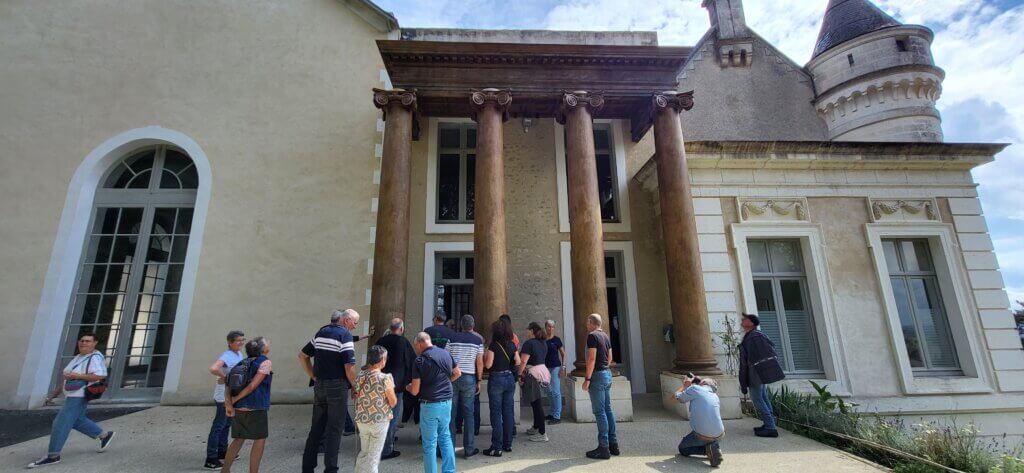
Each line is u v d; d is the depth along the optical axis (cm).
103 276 873
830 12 1475
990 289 866
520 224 961
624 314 935
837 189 893
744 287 824
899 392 796
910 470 451
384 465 464
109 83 937
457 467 457
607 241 958
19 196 870
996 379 816
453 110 915
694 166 878
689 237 754
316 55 985
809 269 859
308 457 409
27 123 905
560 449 522
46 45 948
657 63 836
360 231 893
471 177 998
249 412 402
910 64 1232
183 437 589
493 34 1022
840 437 537
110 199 910
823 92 1292
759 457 493
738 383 732
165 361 838
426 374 406
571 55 816
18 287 828
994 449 766
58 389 534
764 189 883
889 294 841
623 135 1024
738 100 1259
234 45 978
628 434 592
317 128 944
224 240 871
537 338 601
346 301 858
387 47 788
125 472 454
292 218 892
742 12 1323
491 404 506
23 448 538
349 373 430
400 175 753
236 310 841
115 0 980
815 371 822
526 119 934
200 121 930
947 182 916
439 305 934
